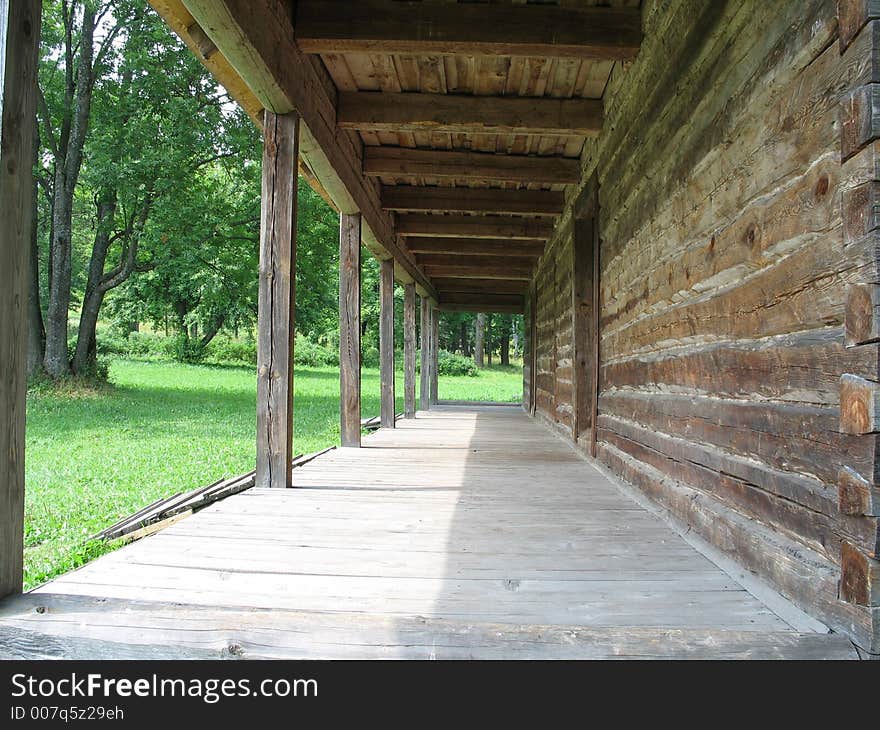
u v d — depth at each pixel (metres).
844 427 1.57
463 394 19.31
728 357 2.34
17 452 1.81
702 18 2.61
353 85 4.42
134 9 13.34
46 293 17.75
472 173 5.66
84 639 1.62
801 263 1.81
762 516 2.04
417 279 9.79
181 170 13.54
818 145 1.73
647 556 2.33
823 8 1.71
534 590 1.96
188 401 13.70
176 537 2.56
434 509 3.13
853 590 1.54
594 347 4.84
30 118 1.81
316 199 15.84
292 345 3.70
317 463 4.71
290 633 1.62
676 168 2.94
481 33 3.45
